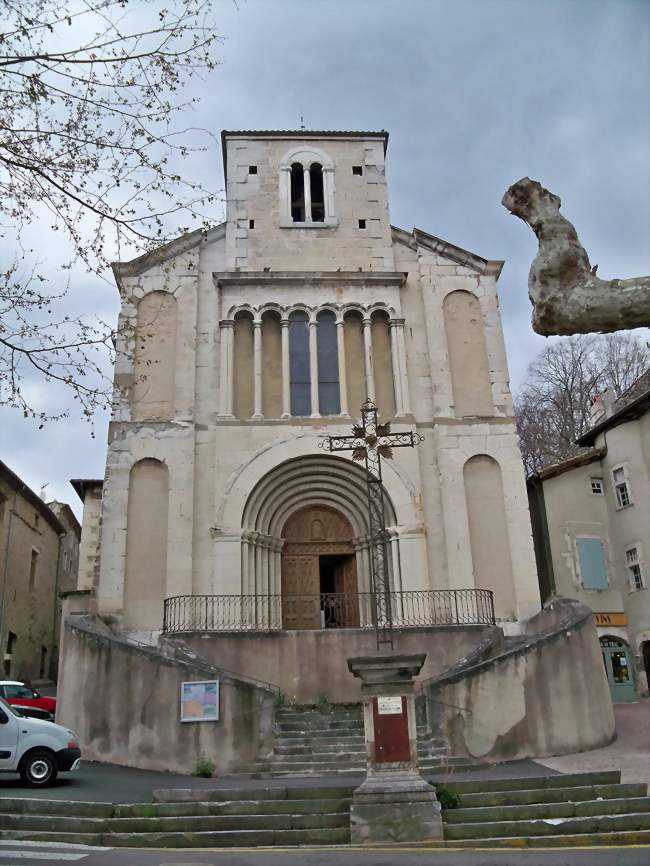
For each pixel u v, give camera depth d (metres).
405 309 26.45
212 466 24.05
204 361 25.25
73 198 10.14
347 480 24.31
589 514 30.55
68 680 18.23
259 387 24.83
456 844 11.01
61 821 11.96
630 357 45.84
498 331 26.30
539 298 7.26
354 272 26.39
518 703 17.31
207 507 23.58
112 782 14.85
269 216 27.52
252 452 23.94
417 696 17.64
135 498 23.56
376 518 23.81
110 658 17.73
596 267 7.27
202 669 16.97
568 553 29.77
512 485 24.31
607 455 31.00
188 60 9.92
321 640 19.80
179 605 22.22
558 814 12.11
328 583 26.05
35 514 36.66
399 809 11.32
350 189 28.12
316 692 19.34
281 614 23.38
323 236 27.31
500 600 23.30
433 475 24.34
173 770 16.23
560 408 45.41
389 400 25.45
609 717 18.78
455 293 26.81
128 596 22.55
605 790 12.88
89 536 30.92
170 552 22.80
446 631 20.28
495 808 12.06
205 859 10.19
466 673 17.16
